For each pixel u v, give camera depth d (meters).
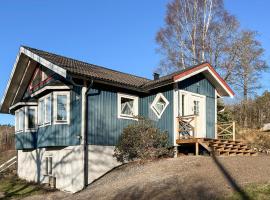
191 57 34.84
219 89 21.78
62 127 17.39
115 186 13.89
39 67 20.34
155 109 19.42
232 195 10.68
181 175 13.36
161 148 17.33
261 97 29.17
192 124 18.86
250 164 14.54
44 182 19.23
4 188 18.98
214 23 34.78
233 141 18.73
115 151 17.94
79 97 17.05
